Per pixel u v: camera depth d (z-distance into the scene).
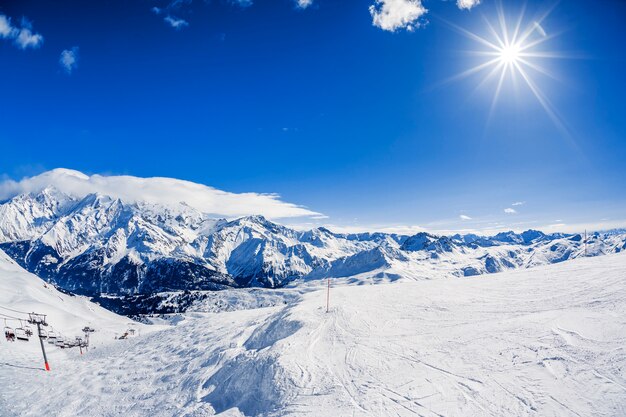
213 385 22.78
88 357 46.41
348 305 29.73
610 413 12.04
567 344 16.70
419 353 19.48
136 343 46.66
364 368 19.02
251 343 27.78
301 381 18.95
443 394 15.27
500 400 14.05
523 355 16.78
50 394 30.20
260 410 18.36
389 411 14.85
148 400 24.14
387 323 24.94
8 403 28.89
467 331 21.02
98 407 25.41
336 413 15.50
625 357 14.55
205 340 34.53
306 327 25.80
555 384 14.18
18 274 124.38
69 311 111.19
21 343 58.66
